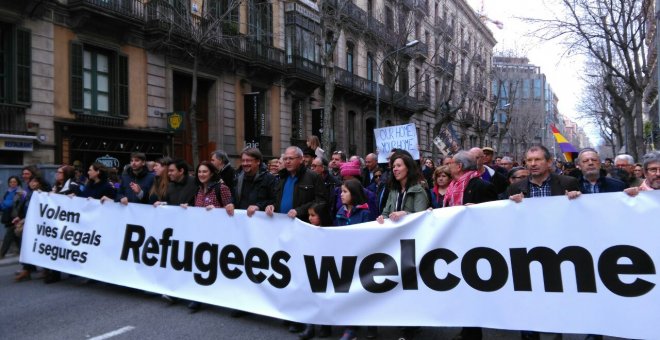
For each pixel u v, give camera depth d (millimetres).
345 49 29031
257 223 5082
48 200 6922
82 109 15117
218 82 20422
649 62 24781
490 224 4160
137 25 16391
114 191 7316
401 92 33781
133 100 16781
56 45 14469
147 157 17375
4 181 10828
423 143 38719
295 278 4797
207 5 18891
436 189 6152
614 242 3795
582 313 3857
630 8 17406
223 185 5855
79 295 6238
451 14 42094
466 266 4215
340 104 28453
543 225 4004
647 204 3717
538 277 3998
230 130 21016
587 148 5344
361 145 30562
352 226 4590
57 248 6715
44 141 14047
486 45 52562
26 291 6477
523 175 6051
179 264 5629
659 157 4160
